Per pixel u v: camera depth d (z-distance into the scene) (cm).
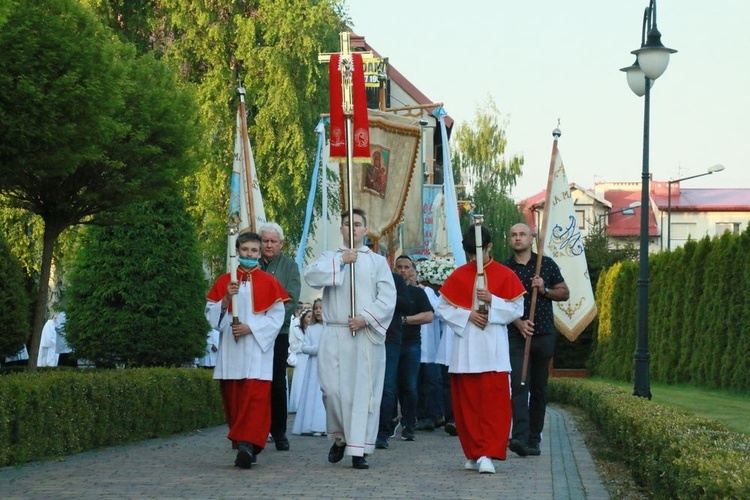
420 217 1981
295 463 1038
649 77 1595
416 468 1005
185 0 3006
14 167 1155
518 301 991
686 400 1914
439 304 1001
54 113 1102
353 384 1007
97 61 1148
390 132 1825
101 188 1334
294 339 1753
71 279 1692
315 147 3050
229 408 1025
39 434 1040
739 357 2266
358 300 1012
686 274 2684
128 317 1658
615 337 3444
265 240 1170
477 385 979
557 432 1468
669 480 704
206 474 942
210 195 2905
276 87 2912
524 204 5969
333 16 3030
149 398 1281
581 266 1430
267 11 2983
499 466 1030
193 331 1689
